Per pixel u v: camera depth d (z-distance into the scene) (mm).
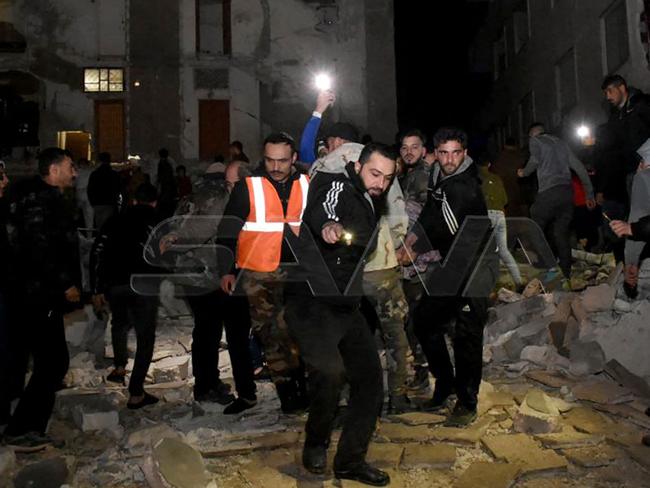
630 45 11312
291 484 3918
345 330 3902
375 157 3828
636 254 4980
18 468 4262
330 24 22047
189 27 21766
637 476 3910
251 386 5262
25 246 4434
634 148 7203
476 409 4719
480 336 4637
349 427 3859
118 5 21641
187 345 7621
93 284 6465
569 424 4625
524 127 20109
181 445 3998
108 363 7062
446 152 4598
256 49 21938
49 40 21531
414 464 4109
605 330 5828
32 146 21250
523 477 3920
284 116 21922
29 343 4578
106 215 13750
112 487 3994
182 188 17547
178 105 21641
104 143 21547
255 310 4930
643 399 5023
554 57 16531
